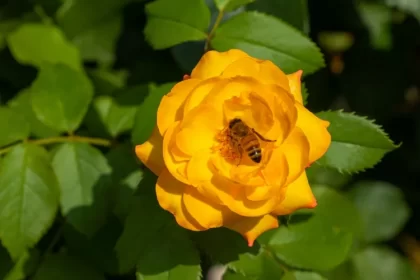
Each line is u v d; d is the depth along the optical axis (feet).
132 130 1.12
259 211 0.94
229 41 1.08
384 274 1.34
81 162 1.13
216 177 0.95
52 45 1.34
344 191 1.38
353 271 1.29
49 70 1.16
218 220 0.95
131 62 1.40
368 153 1.04
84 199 1.12
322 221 1.09
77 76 1.16
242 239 1.05
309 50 1.07
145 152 0.97
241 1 1.10
